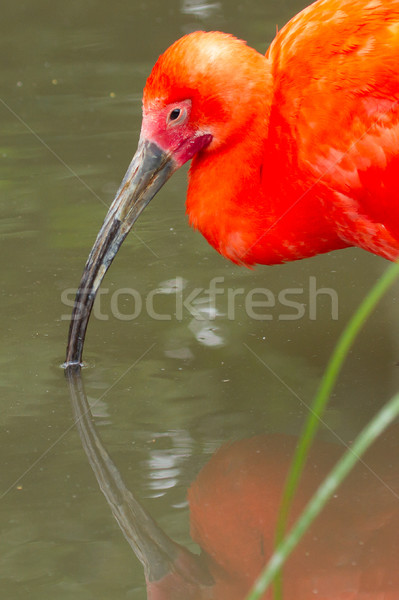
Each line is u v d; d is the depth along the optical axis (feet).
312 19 25.71
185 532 21.43
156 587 19.67
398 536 21.15
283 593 19.61
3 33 53.93
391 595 19.54
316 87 25.12
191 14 54.80
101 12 56.08
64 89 46.78
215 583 19.90
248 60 25.90
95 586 19.81
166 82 26.27
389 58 24.75
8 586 19.84
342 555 20.65
